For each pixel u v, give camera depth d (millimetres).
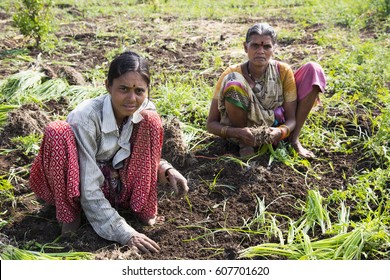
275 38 4656
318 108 5633
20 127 5148
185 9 11070
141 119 3885
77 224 3930
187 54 7688
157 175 4090
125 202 4086
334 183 4520
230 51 7711
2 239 3818
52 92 6027
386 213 4020
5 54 7625
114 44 8195
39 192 4016
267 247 3734
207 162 4805
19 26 7910
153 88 6184
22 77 6215
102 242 3811
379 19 9000
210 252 3785
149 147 3914
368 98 5703
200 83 6238
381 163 4688
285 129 4758
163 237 3916
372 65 6277
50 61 7281
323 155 4938
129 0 12328
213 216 4148
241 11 10719
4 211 4242
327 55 7219
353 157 4871
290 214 4152
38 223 4094
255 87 4773
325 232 3896
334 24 9086
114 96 3689
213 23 9711
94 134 3787
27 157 4875
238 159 4691
